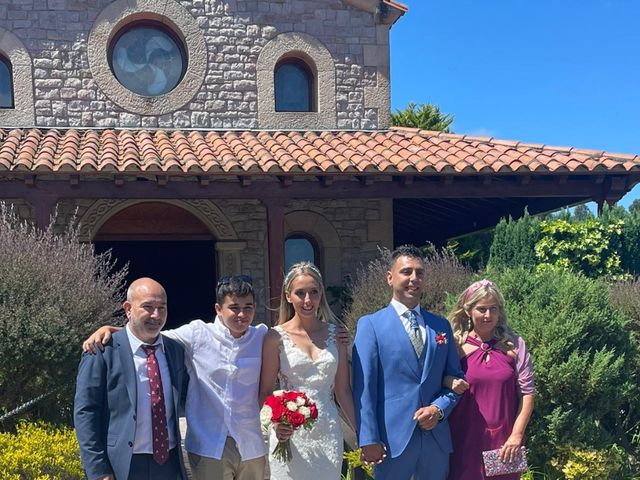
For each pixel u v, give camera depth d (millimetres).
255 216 10328
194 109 10211
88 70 9914
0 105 9914
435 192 8852
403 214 12719
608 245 8445
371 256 10562
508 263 8469
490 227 12125
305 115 10500
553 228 8391
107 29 9938
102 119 9938
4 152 8016
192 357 3531
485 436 3773
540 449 4977
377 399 3686
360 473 4926
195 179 8391
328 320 3773
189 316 13828
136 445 3248
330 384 3613
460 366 3838
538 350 4984
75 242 6684
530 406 3832
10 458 4113
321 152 9047
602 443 5074
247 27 10375
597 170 8547
